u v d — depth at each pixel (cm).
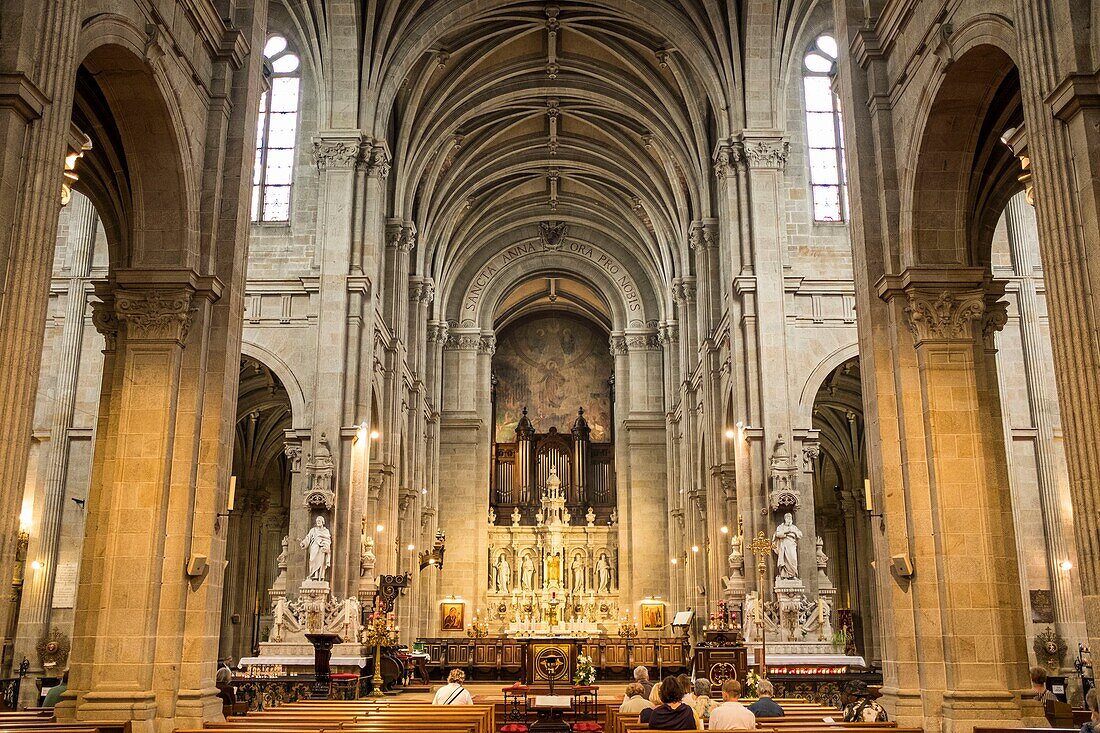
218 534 1599
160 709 1455
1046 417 2877
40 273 1082
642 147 4369
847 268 3077
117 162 1661
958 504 1528
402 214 3766
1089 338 1077
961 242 1627
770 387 2934
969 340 1595
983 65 1471
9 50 1076
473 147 4369
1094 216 1068
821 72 3278
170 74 1538
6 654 2698
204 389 1616
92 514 1559
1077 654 2658
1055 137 1137
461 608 4903
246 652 4603
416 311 4231
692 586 4150
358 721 1308
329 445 2809
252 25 1795
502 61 3881
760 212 3072
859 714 1622
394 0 3095
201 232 1655
